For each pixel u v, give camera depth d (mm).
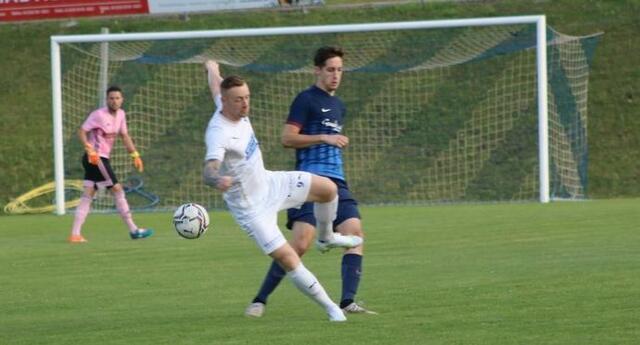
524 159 86250
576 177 83750
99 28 110812
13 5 111875
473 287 36000
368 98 93312
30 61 106250
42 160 92750
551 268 40281
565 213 65875
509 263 42438
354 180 86062
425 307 32094
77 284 40438
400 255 46969
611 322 28328
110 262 47656
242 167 29219
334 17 110562
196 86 97625
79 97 99375
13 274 44094
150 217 75375
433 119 90812
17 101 100812
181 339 27719
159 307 34156
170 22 111312
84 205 58188
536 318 29328
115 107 58250
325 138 31422
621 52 99688
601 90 95312
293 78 98188
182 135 92500
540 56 75875
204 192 86188
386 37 104312
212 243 55031
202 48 105312
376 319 30125
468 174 85812
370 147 89125
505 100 92000
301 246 31375
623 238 50750
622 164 86938
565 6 107938
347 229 31750
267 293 31547
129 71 99750
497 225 59844
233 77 29094
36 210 83062
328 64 32094
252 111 94250
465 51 99375
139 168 60094
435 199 83250
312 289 29828
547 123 80688
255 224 29469
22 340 28438
